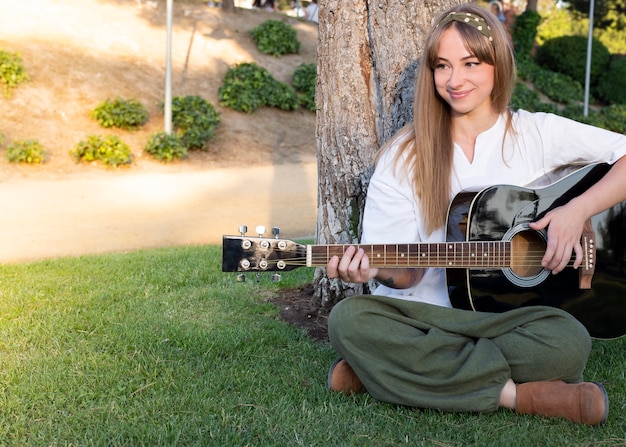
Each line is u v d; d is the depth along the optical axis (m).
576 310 2.87
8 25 14.73
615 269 2.88
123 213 8.70
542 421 2.59
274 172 12.04
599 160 2.86
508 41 2.80
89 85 13.49
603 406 2.53
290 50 17.88
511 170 2.89
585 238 2.84
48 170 11.01
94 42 15.20
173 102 13.16
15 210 8.63
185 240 7.42
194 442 2.47
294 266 2.77
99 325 3.83
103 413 2.70
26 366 3.20
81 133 12.29
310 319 4.09
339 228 3.97
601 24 26.77
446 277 2.84
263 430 2.58
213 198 9.84
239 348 3.51
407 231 2.89
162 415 2.70
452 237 2.84
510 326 2.67
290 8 27.91
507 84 2.84
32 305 4.29
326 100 3.94
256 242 2.74
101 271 5.38
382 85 3.79
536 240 2.82
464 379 2.59
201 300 4.46
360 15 3.79
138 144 12.45
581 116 18.31
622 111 18.94
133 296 4.57
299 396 2.89
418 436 2.52
